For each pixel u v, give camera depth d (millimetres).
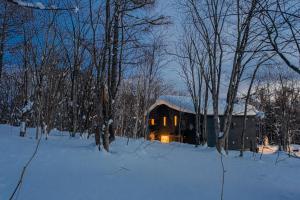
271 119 42281
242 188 8938
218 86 18719
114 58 14539
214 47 18984
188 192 8008
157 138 43750
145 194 7562
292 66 6660
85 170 9508
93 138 18969
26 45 17938
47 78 19562
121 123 35156
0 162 9648
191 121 39625
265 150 40531
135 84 35844
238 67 18141
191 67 29016
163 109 43812
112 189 7746
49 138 16875
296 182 10719
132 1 14383
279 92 35000
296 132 42031
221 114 34344
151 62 33156
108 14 13398
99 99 13250
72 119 20547
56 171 9141
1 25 15070
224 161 13914
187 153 15336
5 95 39688
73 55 21219
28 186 7516
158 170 10445
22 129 16672
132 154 12953
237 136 38938
